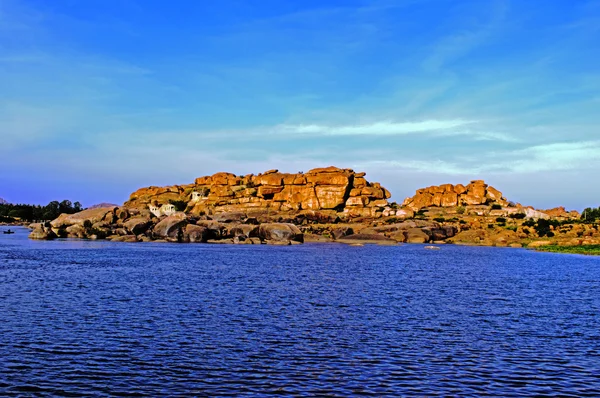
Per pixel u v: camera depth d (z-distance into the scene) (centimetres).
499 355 2736
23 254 8475
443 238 15538
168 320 3400
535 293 4925
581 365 2589
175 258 8325
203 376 2342
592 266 7900
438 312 3872
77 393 2127
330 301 4281
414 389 2233
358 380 2325
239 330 3166
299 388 2217
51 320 3316
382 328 3294
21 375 2302
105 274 5825
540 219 17150
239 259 8400
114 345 2784
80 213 15175
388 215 19100
